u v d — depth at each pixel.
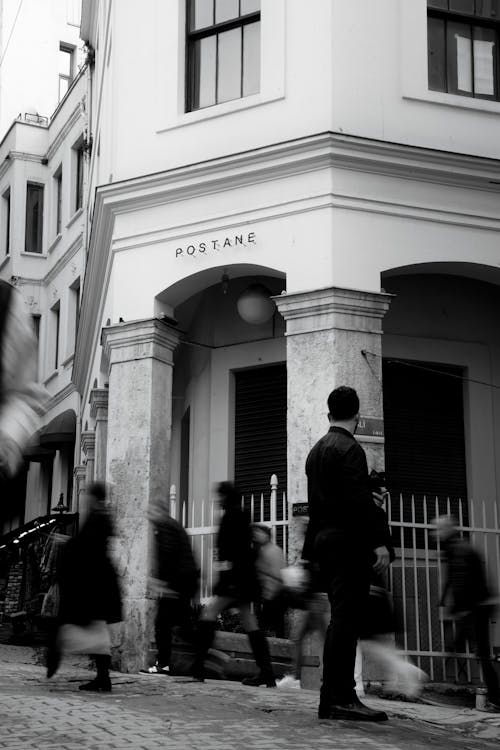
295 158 12.09
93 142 21.64
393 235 12.10
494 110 12.91
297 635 10.75
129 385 12.89
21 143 30.02
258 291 13.46
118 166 13.60
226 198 12.63
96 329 18.27
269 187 12.35
